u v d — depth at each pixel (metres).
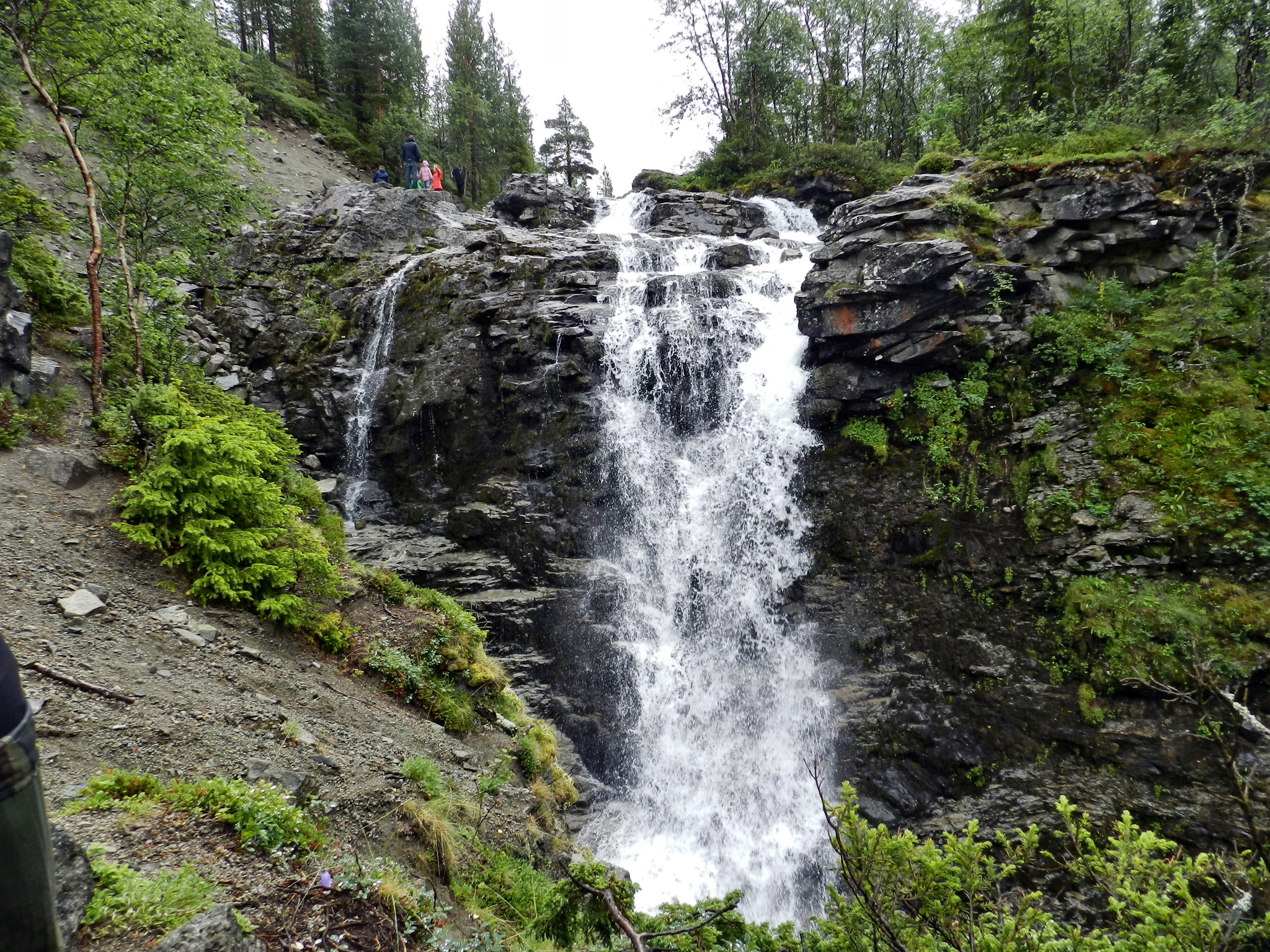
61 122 9.50
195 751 5.35
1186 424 11.53
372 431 17.33
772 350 16.12
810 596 13.62
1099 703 10.73
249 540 8.12
